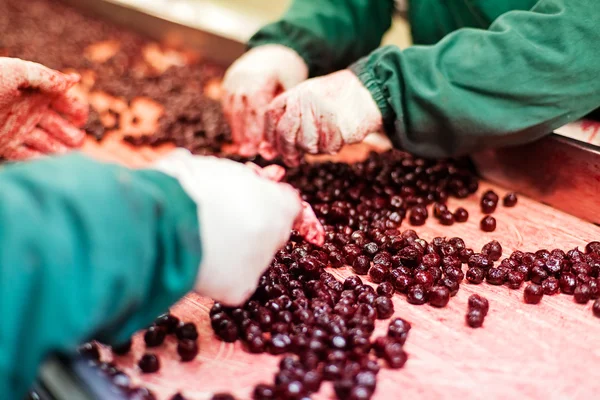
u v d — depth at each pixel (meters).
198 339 1.82
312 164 2.97
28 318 1.13
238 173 1.58
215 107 3.67
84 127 3.32
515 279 2.07
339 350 1.69
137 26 5.02
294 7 3.24
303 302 1.88
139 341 1.80
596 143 2.44
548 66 2.29
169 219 1.32
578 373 1.70
